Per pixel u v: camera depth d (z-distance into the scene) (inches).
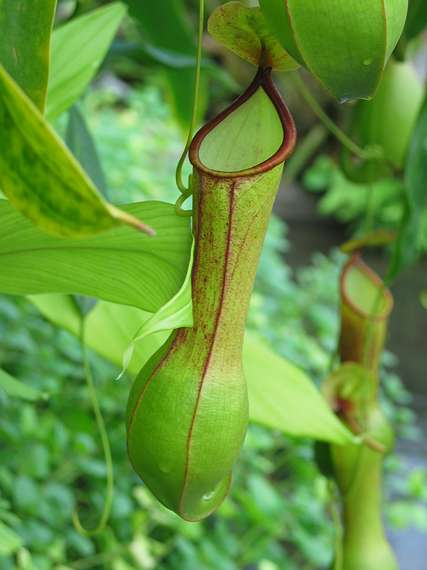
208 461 9.8
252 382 14.0
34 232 10.3
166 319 9.3
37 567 27.4
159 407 9.8
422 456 59.7
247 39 9.7
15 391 12.0
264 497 34.9
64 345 33.4
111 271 10.4
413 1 17.4
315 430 14.2
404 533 50.2
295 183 98.7
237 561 36.8
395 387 48.8
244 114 9.9
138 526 32.5
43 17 8.4
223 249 9.6
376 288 19.1
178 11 20.3
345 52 8.4
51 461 32.5
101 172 15.3
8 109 6.6
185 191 9.9
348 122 20.1
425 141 16.4
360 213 90.1
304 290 53.8
